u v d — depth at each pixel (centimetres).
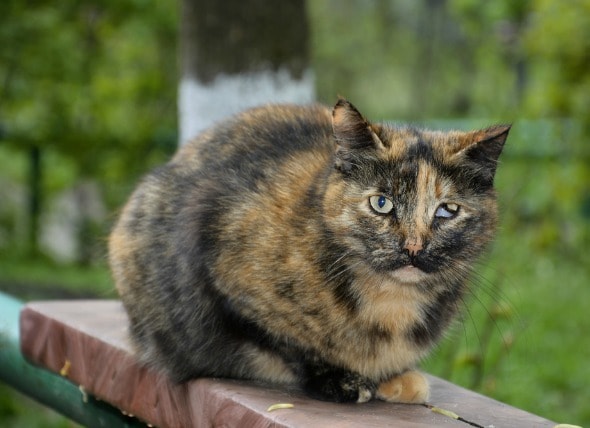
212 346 467
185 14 706
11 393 962
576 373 855
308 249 445
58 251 1490
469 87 1852
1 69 1297
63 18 1263
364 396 443
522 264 1180
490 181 471
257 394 431
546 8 1120
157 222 489
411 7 1977
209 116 700
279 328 451
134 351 491
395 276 446
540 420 420
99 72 1353
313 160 475
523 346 899
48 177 1460
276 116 512
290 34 699
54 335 548
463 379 773
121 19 1323
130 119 1354
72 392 538
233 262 452
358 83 1927
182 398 462
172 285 473
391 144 453
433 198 449
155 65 1398
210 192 470
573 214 1277
